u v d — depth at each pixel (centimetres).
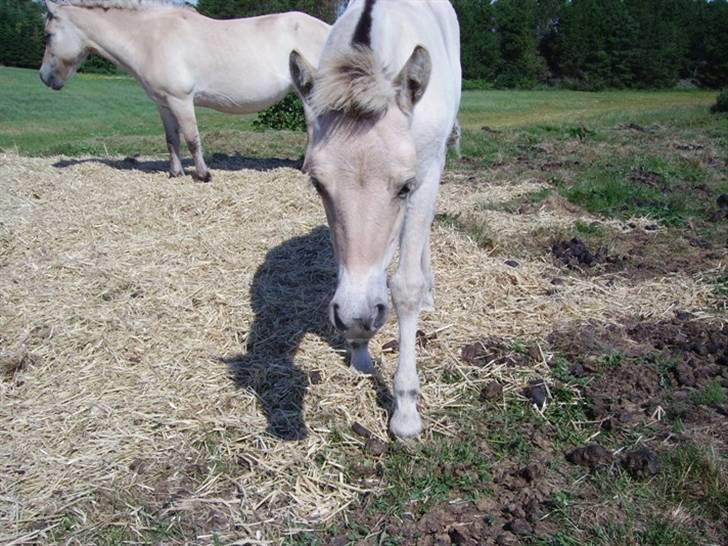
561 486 260
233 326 378
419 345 358
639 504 248
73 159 818
